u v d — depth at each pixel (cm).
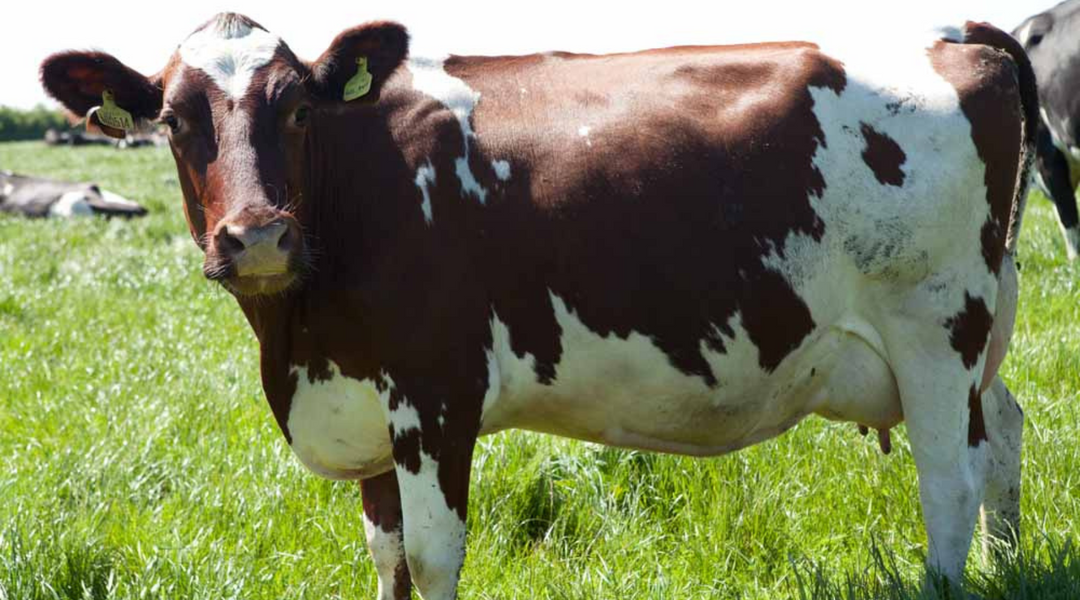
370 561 618
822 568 575
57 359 1060
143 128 522
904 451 670
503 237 502
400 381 495
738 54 544
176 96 474
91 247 1797
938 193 520
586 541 638
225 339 1109
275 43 491
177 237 1936
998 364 581
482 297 501
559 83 535
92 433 809
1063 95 1326
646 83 531
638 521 643
